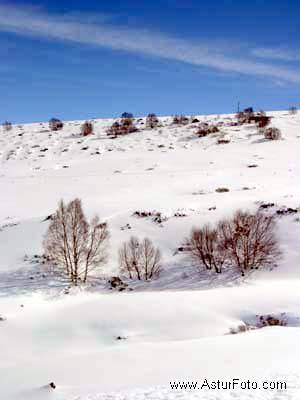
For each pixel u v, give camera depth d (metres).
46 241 41.25
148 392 13.88
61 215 40.56
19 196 59.78
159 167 72.50
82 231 39.59
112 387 15.30
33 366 19.61
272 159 74.38
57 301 33.47
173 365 17.47
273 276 37.00
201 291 32.25
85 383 16.23
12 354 23.41
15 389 16.64
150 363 18.06
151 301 29.16
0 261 41.16
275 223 43.34
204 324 25.70
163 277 39.00
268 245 39.16
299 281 34.84
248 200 50.19
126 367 17.83
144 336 24.61
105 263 39.75
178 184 61.19
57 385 16.19
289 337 21.12
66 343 24.61
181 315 26.77
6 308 31.22
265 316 27.25
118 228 46.25
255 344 19.84
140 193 57.44
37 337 25.59
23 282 37.00
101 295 34.88
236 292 31.56
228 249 39.66
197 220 45.81
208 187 58.44
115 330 25.48
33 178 69.56
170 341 22.55
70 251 39.78
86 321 26.92
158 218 47.19
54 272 38.75
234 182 60.75
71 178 68.25
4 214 52.34
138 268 39.59
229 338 21.45
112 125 109.94
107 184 63.41
